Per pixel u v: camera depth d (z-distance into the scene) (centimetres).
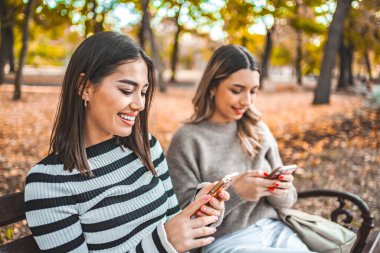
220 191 143
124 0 970
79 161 136
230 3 1033
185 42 4969
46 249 131
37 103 1119
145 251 133
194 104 221
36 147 641
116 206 142
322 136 778
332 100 1427
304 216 215
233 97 207
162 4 1105
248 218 202
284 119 949
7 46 1584
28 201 132
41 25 1379
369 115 972
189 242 133
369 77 2359
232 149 216
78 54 136
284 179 180
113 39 136
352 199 226
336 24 1150
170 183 172
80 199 136
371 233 238
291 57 3203
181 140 210
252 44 2472
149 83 152
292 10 1183
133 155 156
